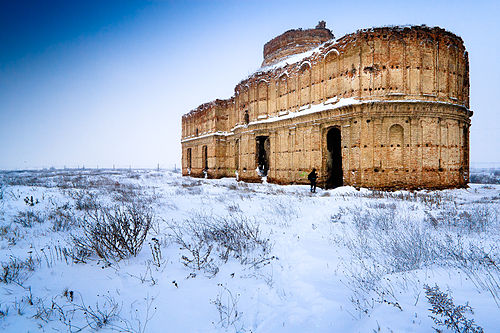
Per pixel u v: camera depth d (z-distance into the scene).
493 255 4.74
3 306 3.39
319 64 22.08
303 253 5.82
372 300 3.55
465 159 21.97
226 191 20.34
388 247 5.84
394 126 18.52
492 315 2.72
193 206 12.99
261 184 26.56
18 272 4.46
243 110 31.53
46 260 5.07
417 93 18.58
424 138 18.47
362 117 18.56
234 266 5.16
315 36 33.56
